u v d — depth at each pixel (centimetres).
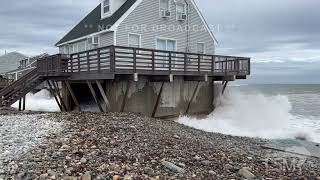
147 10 2067
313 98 4078
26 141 845
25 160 676
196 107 2097
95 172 629
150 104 1805
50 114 1441
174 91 1934
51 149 770
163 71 1677
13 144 809
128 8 1973
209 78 2062
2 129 1014
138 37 2033
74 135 936
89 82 1697
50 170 615
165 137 1069
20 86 1841
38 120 1211
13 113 1527
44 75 1919
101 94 1789
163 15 2138
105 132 1016
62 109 2244
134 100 1738
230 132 1647
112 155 757
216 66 2241
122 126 1154
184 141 1053
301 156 1097
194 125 1766
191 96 2058
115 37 1917
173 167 698
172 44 2214
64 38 2717
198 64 1902
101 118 1325
